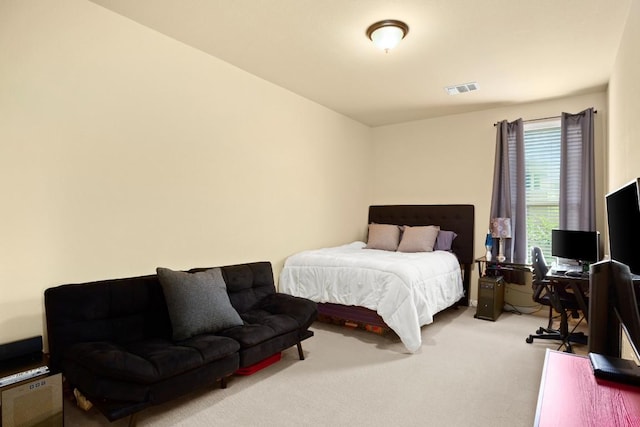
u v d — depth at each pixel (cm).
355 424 219
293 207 446
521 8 257
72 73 250
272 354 278
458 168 527
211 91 344
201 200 337
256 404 240
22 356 217
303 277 407
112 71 272
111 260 272
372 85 415
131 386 197
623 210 147
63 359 221
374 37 289
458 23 278
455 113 524
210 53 339
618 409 112
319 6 260
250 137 386
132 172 285
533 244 479
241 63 360
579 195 436
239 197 375
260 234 400
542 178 473
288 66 366
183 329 250
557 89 422
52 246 242
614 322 161
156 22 286
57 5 243
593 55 331
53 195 242
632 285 137
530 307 468
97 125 264
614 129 344
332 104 487
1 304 220
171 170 312
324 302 394
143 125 292
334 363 306
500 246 474
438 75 384
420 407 237
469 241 507
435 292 391
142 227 292
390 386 266
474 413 230
